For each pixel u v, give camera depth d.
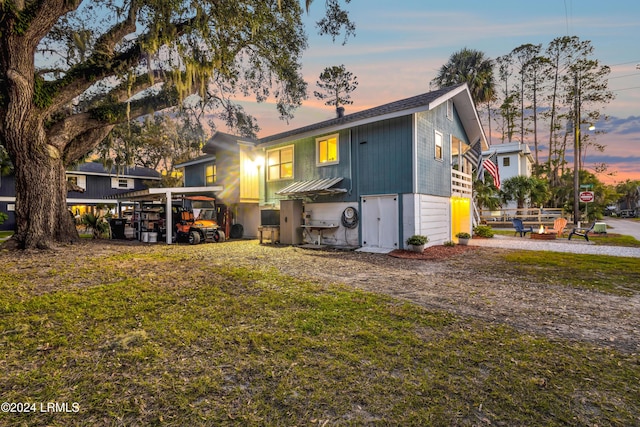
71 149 13.84
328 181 13.41
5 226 25.03
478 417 2.33
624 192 61.62
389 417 2.33
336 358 3.22
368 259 9.75
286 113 17.20
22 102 10.87
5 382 2.77
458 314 4.54
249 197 16.42
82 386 2.72
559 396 2.59
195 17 11.05
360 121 12.16
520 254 10.48
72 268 7.93
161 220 16.38
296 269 7.95
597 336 3.81
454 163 17.23
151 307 4.81
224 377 2.87
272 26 13.41
